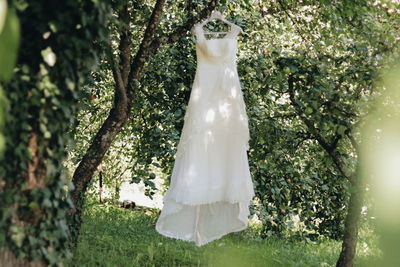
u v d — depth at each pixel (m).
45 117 3.04
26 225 3.07
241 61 6.56
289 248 7.86
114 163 10.51
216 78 4.62
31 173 3.06
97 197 11.12
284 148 6.77
